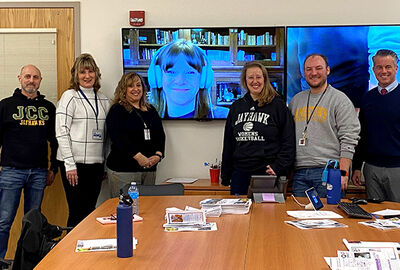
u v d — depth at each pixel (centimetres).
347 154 338
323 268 177
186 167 439
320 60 348
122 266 180
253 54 419
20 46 438
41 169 399
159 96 429
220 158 436
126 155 387
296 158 352
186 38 423
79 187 391
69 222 392
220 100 425
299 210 279
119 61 438
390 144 358
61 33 438
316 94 356
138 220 254
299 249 200
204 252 197
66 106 385
